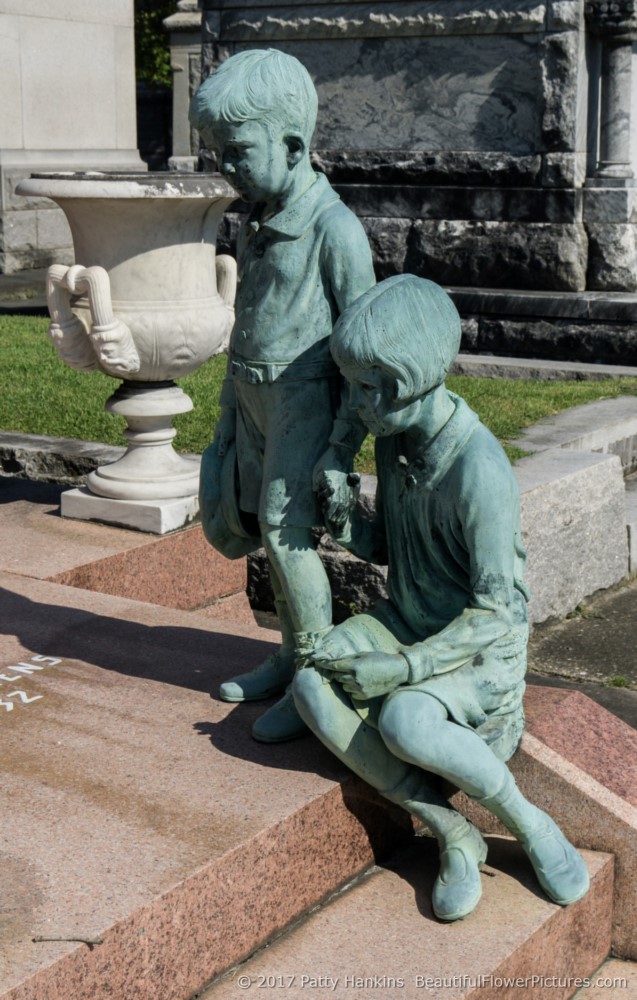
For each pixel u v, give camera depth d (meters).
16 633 4.25
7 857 2.79
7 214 15.62
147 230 5.06
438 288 3.00
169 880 2.71
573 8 10.59
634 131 11.36
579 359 10.57
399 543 3.30
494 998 2.86
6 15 15.27
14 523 5.58
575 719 3.71
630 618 5.92
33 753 3.31
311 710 3.08
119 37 16.89
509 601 3.06
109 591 5.13
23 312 12.69
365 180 11.88
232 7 12.18
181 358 5.31
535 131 11.01
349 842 3.25
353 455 3.24
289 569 3.33
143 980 2.63
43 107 15.98
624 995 3.26
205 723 3.53
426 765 2.96
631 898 3.37
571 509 5.79
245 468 3.50
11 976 2.37
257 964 2.89
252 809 3.03
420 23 11.27
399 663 2.94
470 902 3.04
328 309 3.24
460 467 3.04
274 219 3.23
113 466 5.63
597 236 11.02
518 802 3.09
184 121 21.62
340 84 11.90
